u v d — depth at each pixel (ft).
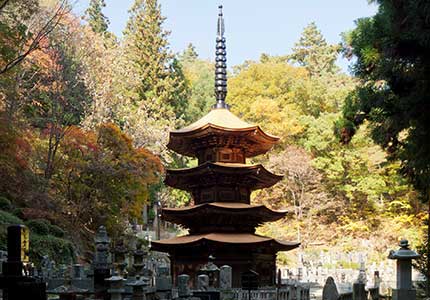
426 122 65.87
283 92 235.81
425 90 63.62
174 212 112.78
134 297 67.36
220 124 115.65
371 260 177.27
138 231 206.69
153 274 112.37
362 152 196.75
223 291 83.87
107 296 78.69
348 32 93.35
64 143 142.51
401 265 58.44
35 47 89.86
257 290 93.40
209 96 265.95
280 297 93.40
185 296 69.92
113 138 146.82
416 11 59.72
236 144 117.19
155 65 245.45
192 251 109.40
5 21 104.12
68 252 114.11
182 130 117.91
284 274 158.30
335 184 205.57
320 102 229.86
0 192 126.52
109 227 146.51
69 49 161.99
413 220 184.03
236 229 111.86
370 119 88.22
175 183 120.06
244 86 234.17
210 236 106.11
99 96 178.09
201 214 110.32
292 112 219.00
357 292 74.13
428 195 82.99
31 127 140.97
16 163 122.21
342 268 167.22
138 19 252.01
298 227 200.13
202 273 90.53
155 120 220.43
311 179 202.69
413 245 170.60
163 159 198.18
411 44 63.52
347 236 200.34
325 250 196.03
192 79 296.30
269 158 205.46
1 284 50.44
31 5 111.04
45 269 89.35
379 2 78.23
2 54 86.94
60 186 142.92
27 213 120.78
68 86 151.12
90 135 146.30
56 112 144.77
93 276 81.92
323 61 290.76
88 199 142.20
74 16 164.76
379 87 81.30
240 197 115.65
